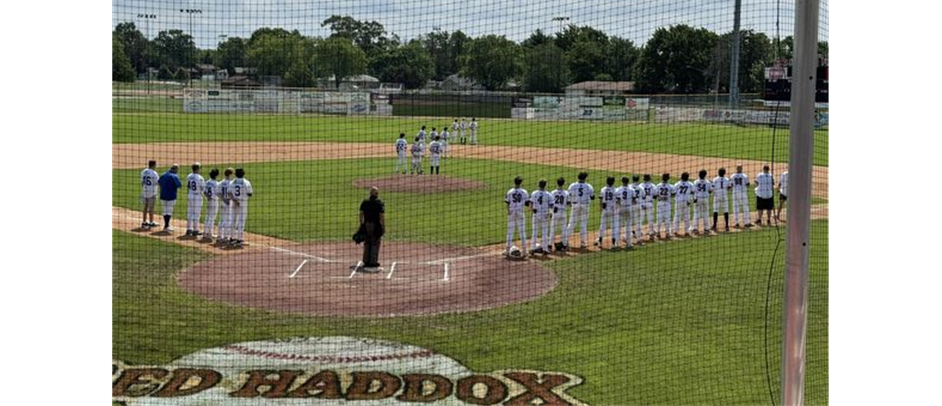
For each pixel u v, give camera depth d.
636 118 57.56
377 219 19.19
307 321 15.30
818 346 14.23
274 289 17.47
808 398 12.04
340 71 71.12
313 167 39.31
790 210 8.01
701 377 12.70
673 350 13.88
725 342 14.31
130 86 62.25
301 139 51.38
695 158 42.12
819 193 28.92
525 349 13.88
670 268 19.86
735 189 25.52
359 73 76.12
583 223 22.23
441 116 62.41
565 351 13.80
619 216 22.38
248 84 65.12
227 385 12.26
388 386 12.28
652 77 61.50
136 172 35.78
